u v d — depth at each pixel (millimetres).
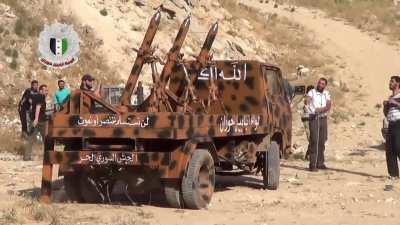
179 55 15469
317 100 22625
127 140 13898
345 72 46031
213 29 16422
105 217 12805
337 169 23109
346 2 61375
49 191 14305
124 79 33750
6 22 32625
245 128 16062
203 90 17625
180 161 13555
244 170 17531
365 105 40875
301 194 16828
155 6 41875
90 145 13977
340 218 13180
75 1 37031
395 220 13023
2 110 28875
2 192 16047
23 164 22375
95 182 14789
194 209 13930
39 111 23641
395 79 20234
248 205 14906
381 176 21078
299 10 58250
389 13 59875
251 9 53812
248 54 44250
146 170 14102
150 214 13172
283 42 49094
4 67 30547
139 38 38156
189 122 13625
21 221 12320
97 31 35938
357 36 53188
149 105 14633
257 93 17484
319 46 50188
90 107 14383
